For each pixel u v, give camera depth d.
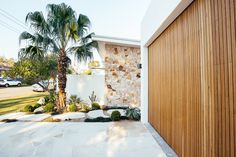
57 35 7.78
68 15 7.58
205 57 2.46
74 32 7.72
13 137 4.51
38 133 4.84
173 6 3.16
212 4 2.28
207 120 2.41
